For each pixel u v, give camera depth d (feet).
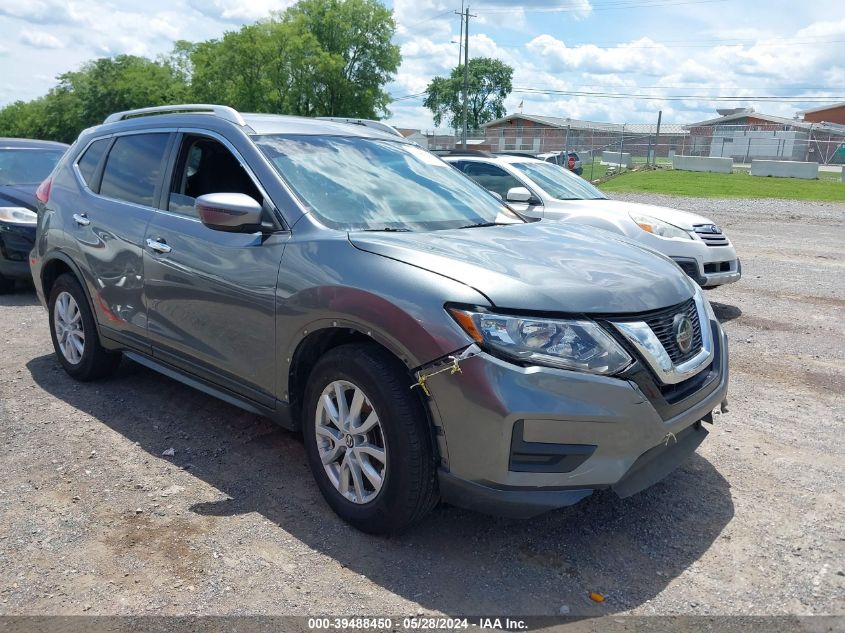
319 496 11.54
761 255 38.06
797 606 8.95
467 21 153.38
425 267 9.76
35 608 8.70
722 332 11.78
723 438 14.07
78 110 233.35
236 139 12.68
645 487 9.87
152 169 14.28
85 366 16.19
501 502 9.13
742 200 71.97
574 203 26.35
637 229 24.32
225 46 179.42
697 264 23.76
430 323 9.21
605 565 9.80
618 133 145.69
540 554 10.05
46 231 16.61
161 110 15.16
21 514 10.85
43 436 13.70
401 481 9.57
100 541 10.16
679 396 10.12
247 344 11.68
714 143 166.81
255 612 8.66
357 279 10.00
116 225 14.38
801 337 21.54
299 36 182.09
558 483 9.14
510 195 18.54
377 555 9.90
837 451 13.52
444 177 14.30
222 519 10.79
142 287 13.70
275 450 13.28
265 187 11.85
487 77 318.65
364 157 13.53
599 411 9.07
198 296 12.41
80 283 15.80
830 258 36.94
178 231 12.92
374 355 9.87
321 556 9.85
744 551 10.18
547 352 9.04
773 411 15.55
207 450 13.21
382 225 11.67
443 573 9.53
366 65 197.16
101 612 8.64
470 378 8.95
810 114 224.33
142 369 17.75
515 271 9.84
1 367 17.78
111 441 13.53
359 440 10.23
